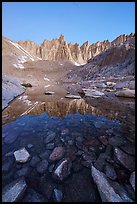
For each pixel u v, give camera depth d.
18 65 73.25
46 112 6.16
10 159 2.63
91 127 4.37
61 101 8.83
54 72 73.12
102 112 6.24
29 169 2.36
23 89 14.29
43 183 2.06
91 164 2.51
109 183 2.01
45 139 3.50
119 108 6.99
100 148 3.09
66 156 2.75
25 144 3.22
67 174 2.24
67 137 3.63
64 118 5.30
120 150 2.94
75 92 14.18
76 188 1.99
